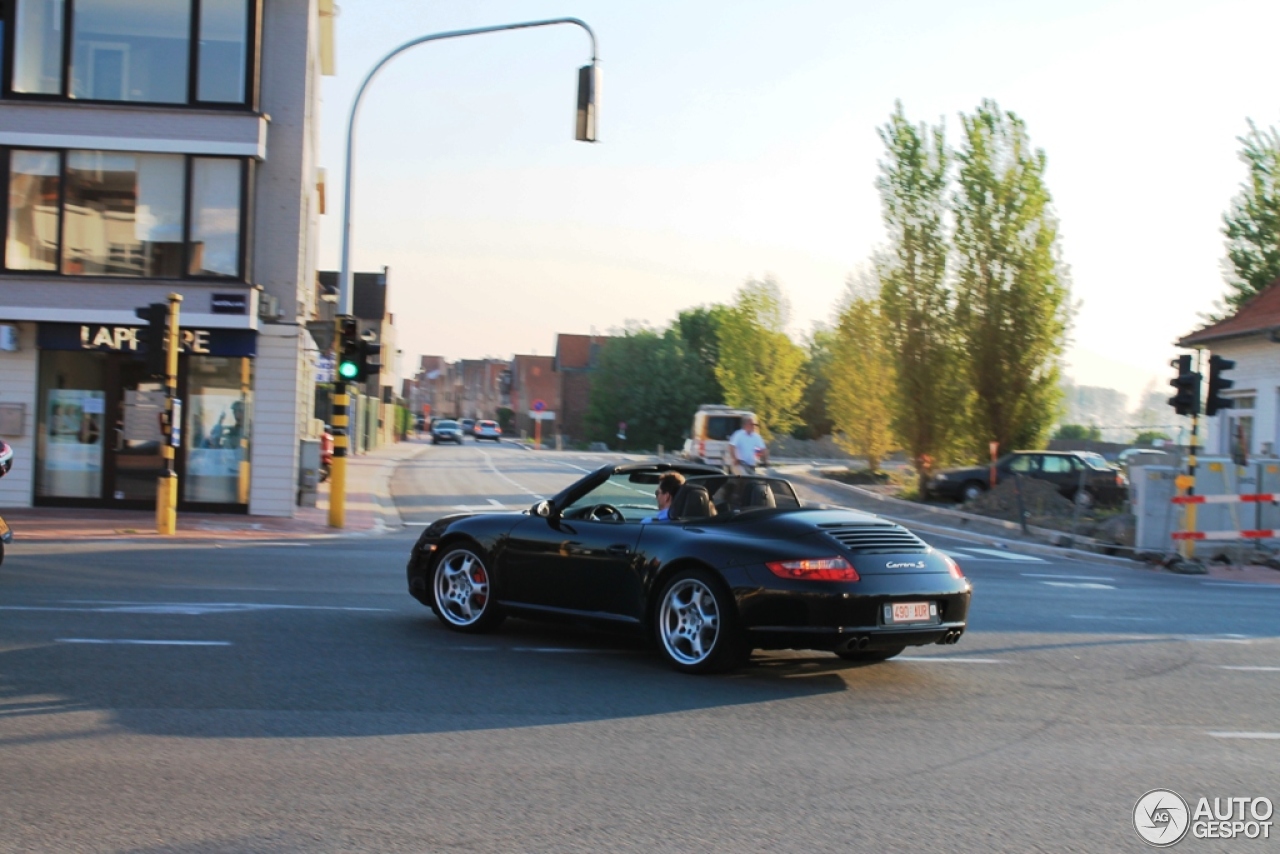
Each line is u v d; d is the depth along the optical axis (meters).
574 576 8.67
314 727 6.31
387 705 6.87
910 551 8.00
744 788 5.39
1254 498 19.80
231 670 7.69
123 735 6.04
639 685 7.64
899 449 37.97
